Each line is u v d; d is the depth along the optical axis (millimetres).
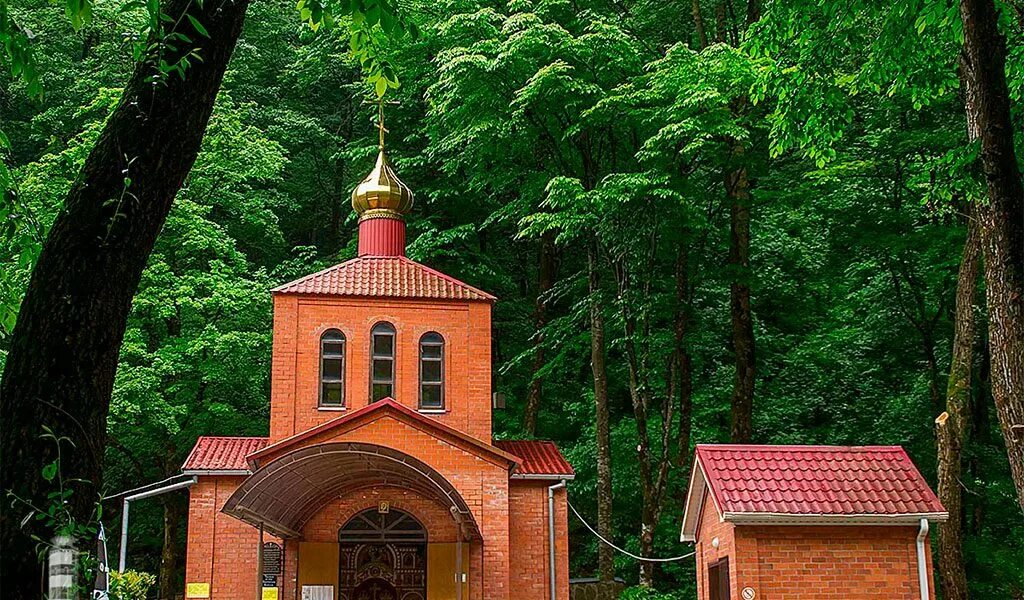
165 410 28328
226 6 7828
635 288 29531
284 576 24172
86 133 27812
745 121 25031
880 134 25250
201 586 23922
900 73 17047
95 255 7121
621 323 27734
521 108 26031
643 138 27375
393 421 23844
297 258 38438
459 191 37156
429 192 36531
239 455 25062
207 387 30781
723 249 30859
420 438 23828
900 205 26031
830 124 17094
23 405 6840
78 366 6973
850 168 25250
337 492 24297
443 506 24547
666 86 24422
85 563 6773
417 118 38031
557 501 25531
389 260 27797
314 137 42562
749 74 23391
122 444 30562
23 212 9438
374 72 9969
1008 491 25812
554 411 37812
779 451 17953
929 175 18000
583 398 36156
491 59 27266
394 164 36969
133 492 27000
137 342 29172
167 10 7801
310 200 43781
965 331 21859
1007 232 10891
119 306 7273
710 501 18328
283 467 20359
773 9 16938
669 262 29828
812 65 17203
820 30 17109
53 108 36250
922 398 28062
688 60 24141
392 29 8633
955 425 21516
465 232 35562
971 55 11219
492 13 29359
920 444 27844
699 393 32688
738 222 27750
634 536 31375
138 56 7602
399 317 26234
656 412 34375
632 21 30594
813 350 32562
